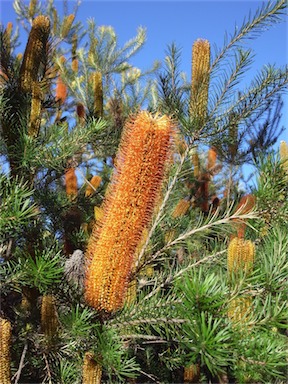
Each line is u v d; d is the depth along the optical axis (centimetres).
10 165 79
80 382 53
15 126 83
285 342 41
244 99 66
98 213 65
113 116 118
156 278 54
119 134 96
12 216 52
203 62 67
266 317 38
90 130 81
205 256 58
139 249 60
